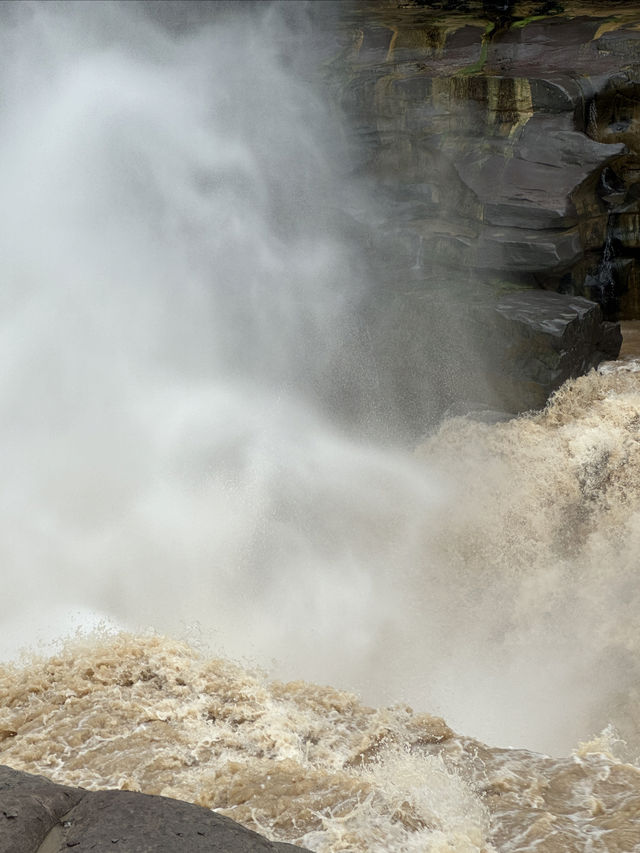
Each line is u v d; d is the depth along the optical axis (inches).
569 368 450.0
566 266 490.6
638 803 181.9
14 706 233.6
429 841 167.3
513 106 512.7
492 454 436.5
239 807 179.3
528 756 208.5
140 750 209.0
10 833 120.0
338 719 235.6
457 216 527.2
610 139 519.8
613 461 415.5
